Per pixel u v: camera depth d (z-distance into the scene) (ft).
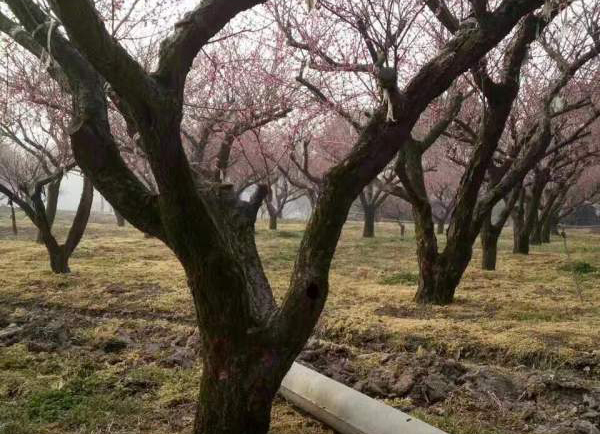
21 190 33.42
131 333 20.77
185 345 19.33
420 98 11.12
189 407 13.96
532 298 27.22
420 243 25.73
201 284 10.17
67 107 27.40
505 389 15.52
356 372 16.84
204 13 9.89
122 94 8.74
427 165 60.13
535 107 32.73
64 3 7.59
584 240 64.13
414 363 16.99
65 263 32.27
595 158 46.83
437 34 27.99
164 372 16.28
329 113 31.99
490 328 21.16
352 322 21.88
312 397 13.41
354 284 30.81
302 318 10.62
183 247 9.98
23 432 12.33
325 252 10.66
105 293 27.30
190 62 9.74
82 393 14.69
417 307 25.02
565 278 33.12
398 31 22.90
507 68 22.56
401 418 11.69
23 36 14.99
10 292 27.27
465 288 29.76
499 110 22.90
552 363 17.87
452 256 25.50
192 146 41.19
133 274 32.35
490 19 12.09
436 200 92.17
